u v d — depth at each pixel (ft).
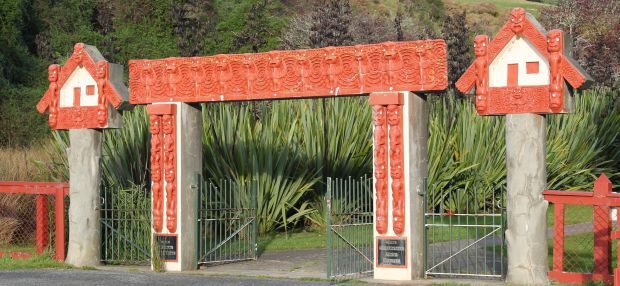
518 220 36.37
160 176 44.42
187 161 44.29
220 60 43.01
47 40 127.54
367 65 39.86
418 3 197.47
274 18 142.00
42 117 109.29
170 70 44.27
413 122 39.42
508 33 36.73
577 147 67.00
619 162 69.62
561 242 36.47
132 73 45.32
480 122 64.95
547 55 35.83
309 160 60.90
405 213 39.19
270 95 41.86
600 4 155.02
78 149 46.24
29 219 54.49
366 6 185.98
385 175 39.60
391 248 39.37
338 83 40.42
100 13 138.41
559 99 35.47
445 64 38.34
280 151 59.98
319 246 53.06
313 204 61.57
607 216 35.09
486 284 36.76
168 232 44.14
